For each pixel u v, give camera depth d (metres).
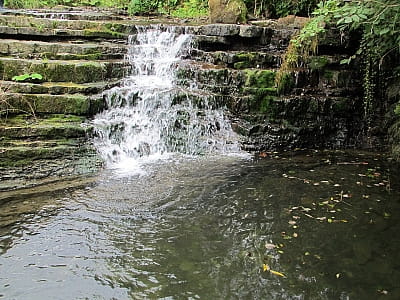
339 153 6.93
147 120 6.62
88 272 3.42
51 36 7.60
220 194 5.01
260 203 4.79
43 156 5.43
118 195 4.88
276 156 6.59
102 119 6.36
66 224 4.16
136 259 3.62
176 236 4.02
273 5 11.24
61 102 6.07
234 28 8.01
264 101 7.05
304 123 7.14
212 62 7.79
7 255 3.61
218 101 7.09
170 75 7.52
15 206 4.51
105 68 6.98
